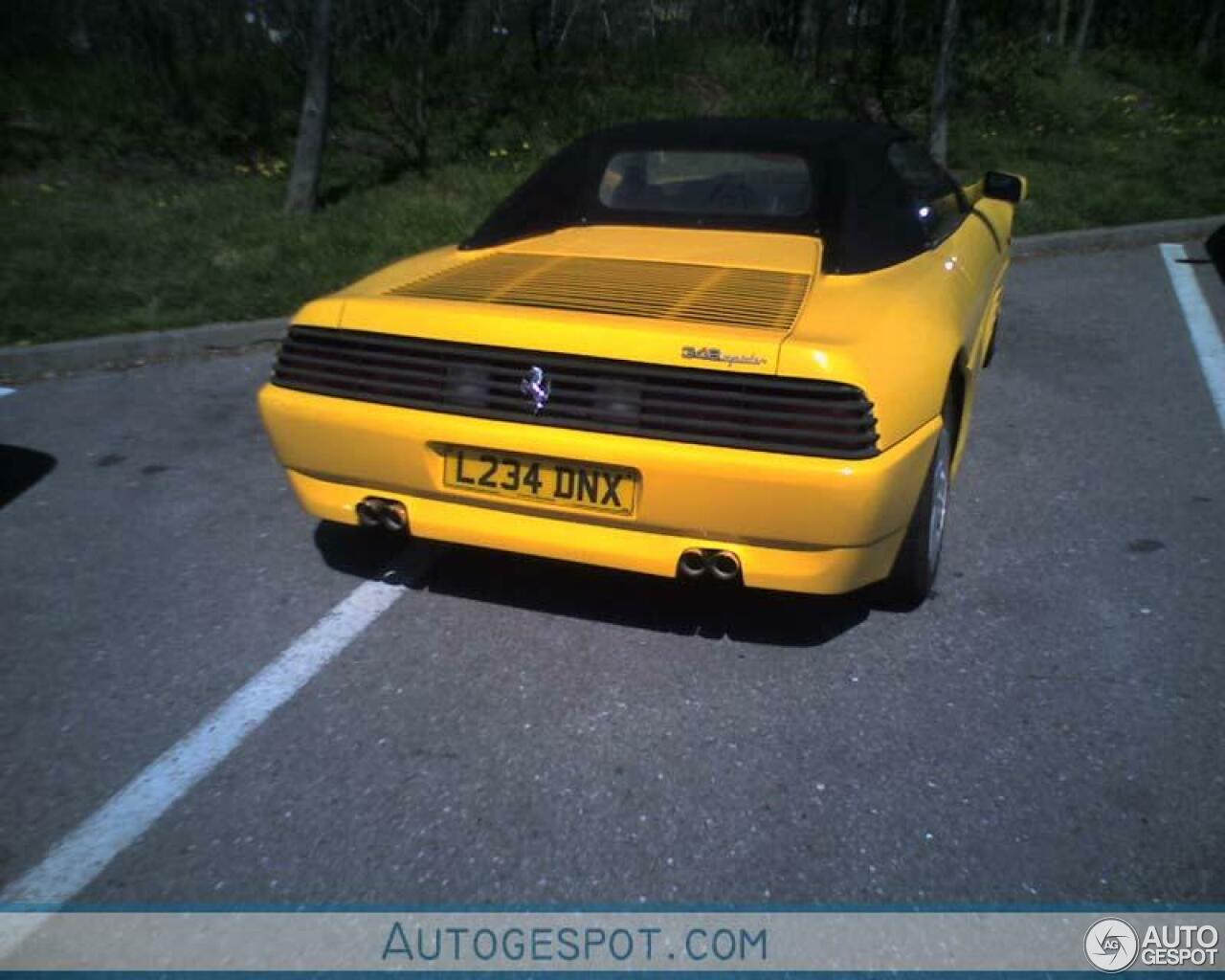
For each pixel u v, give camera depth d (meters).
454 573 3.69
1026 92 13.81
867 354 2.73
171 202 8.45
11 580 3.64
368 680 3.06
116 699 2.96
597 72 12.82
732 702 2.96
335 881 2.32
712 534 2.81
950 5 10.09
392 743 2.78
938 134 10.44
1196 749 2.74
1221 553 3.80
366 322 3.03
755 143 3.74
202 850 2.41
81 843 2.42
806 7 14.43
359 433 3.02
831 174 3.60
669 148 3.81
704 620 3.38
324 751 2.75
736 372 2.69
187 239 7.59
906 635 3.29
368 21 12.61
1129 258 8.91
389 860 2.38
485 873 2.35
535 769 2.68
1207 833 2.45
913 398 2.84
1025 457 4.72
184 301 6.73
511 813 2.53
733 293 3.07
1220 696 2.96
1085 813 2.52
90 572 3.70
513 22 13.71
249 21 12.30
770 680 3.06
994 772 2.66
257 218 8.06
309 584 3.62
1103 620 3.36
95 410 5.36
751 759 2.72
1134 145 12.61
